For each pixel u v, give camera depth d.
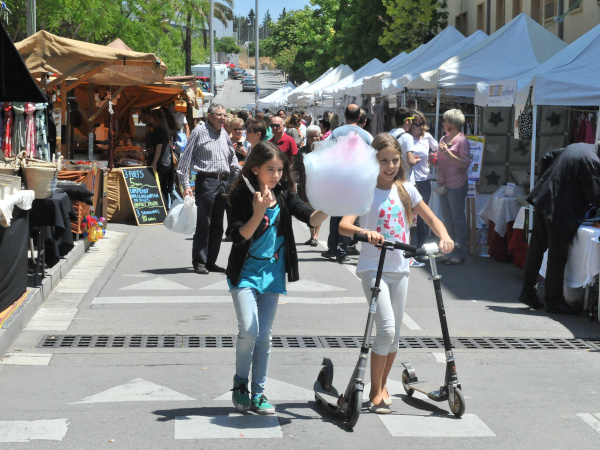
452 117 11.59
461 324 8.12
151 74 15.11
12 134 11.26
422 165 11.53
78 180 12.69
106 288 9.62
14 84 8.38
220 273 10.76
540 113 13.09
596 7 19.67
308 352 6.97
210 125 10.71
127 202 16.11
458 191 11.66
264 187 5.05
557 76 10.28
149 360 6.63
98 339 7.30
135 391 5.79
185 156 10.66
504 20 27.72
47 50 11.61
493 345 7.38
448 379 5.37
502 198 11.92
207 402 5.57
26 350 6.86
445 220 11.95
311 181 4.61
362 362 5.03
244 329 5.10
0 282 7.42
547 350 7.21
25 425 5.04
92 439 4.82
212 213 10.72
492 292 9.83
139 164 16.94
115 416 5.24
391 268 5.25
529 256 8.91
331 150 4.57
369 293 5.22
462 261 11.87
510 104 11.98
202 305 8.78
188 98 20.89
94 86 19.84
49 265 9.94
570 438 4.97
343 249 11.67
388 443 4.83
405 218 5.32
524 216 11.03
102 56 11.88
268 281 5.18
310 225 5.18
